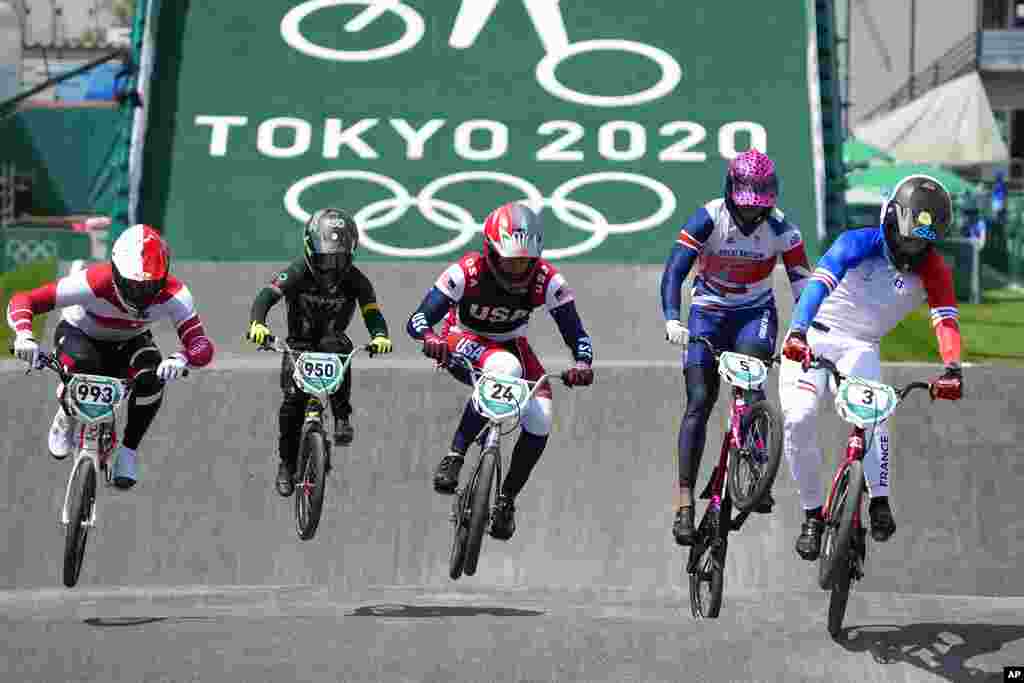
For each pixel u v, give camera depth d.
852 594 31.14
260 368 38.56
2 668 21.12
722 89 68.88
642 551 35.12
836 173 66.56
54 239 86.38
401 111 67.75
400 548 35.25
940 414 37.06
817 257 60.00
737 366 25.19
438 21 73.19
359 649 22.44
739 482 25.44
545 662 21.61
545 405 26.16
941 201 23.19
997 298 91.94
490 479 24.72
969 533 35.41
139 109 65.88
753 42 71.44
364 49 71.38
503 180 63.66
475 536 24.42
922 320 52.53
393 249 59.09
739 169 26.12
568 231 60.38
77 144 113.25
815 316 24.77
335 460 36.66
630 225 60.81
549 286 26.03
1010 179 135.62
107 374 26.95
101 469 26.44
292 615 27.39
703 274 27.39
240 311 48.16
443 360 25.69
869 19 138.50
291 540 35.34
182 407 37.53
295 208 62.06
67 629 24.23
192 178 63.75
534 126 66.94
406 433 37.19
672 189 62.88
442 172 64.19
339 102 68.19
